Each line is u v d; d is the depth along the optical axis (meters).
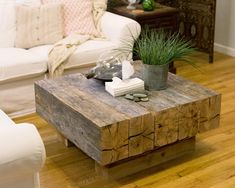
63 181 2.48
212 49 4.47
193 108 2.50
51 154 2.77
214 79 4.06
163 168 2.60
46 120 2.78
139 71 2.90
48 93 2.64
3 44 3.57
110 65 2.88
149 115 2.32
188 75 4.17
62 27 3.69
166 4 4.74
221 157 2.71
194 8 4.57
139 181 2.47
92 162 2.68
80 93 2.61
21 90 3.30
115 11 4.07
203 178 2.49
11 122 2.25
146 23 3.93
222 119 3.23
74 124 2.43
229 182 2.44
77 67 3.45
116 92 2.54
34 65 3.27
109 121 2.23
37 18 3.60
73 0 3.77
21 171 1.65
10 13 3.60
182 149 2.71
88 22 3.78
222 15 4.79
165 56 2.59
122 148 2.29
